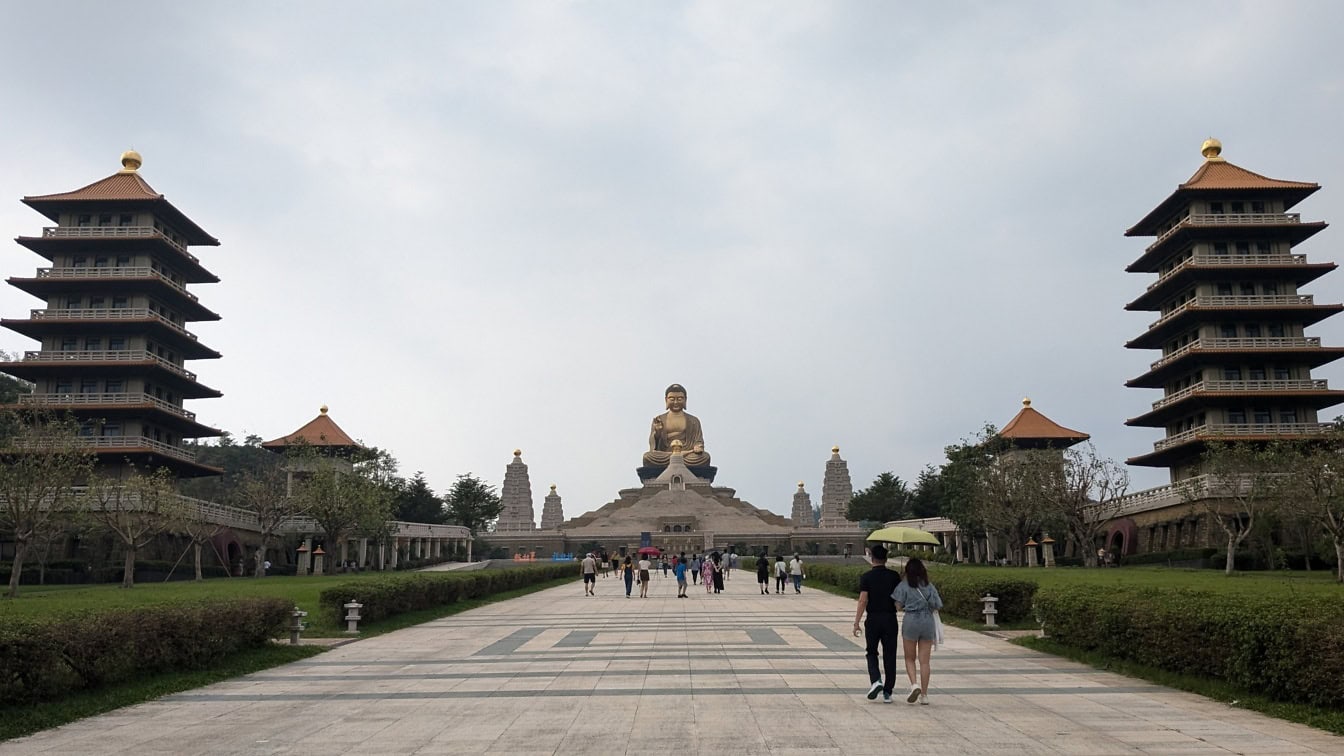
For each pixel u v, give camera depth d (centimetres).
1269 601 1791
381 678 2233
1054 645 2611
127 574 6688
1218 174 9344
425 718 1716
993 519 8606
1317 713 1570
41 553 7281
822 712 1714
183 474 9875
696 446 16338
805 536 13625
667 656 2564
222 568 8644
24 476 6081
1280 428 8594
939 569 4300
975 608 3362
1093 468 8344
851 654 2580
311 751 1461
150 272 9206
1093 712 1698
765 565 5759
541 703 1853
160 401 9306
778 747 1438
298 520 9912
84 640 1867
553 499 16350
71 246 9106
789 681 2091
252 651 2619
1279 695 1681
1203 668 1888
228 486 14288
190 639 2238
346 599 3381
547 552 14000
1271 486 6319
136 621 2058
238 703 1903
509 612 4328
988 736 1501
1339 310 8794
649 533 13112
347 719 1717
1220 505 7394
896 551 10725
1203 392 8694
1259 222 9019
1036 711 1709
